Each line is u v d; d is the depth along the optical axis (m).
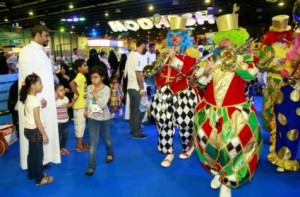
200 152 2.45
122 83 7.00
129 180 3.19
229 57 2.25
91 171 3.32
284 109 3.15
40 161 3.07
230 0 13.80
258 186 3.01
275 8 16.27
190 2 14.12
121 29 13.80
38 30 3.28
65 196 2.88
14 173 3.45
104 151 4.12
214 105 2.35
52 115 3.47
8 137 4.49
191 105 3.28
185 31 3.25
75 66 4.07
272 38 3.41
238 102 2.31
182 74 3.09
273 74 3.57
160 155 3.94
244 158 2.22
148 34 24.03
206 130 2.33
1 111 5.45
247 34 2.36
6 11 16.84
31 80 2.88
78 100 4.01
